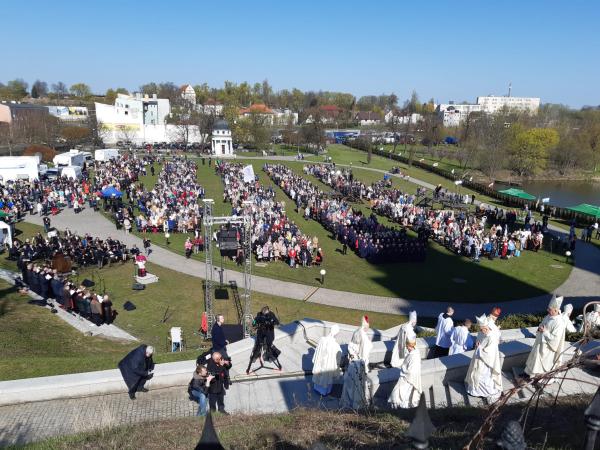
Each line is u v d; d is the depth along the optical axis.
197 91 199.38
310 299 28.16
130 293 27.62
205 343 21.34
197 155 94.56
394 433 9.23
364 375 12.30
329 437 9.19
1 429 11.27
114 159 75.31
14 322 21.48
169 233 41.25
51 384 12.72
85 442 9.77
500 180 93.31
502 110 144.38
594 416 5.31
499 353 12.65
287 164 86.38
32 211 46.28
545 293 30.77
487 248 37.81
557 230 49.00
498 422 9.52
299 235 38.00
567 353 13.15
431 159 110.00
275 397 13.12
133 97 133.50
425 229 41.41
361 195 59.97
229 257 34.91
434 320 25.80
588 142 104.81
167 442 9.56
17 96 176.50
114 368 14.05
